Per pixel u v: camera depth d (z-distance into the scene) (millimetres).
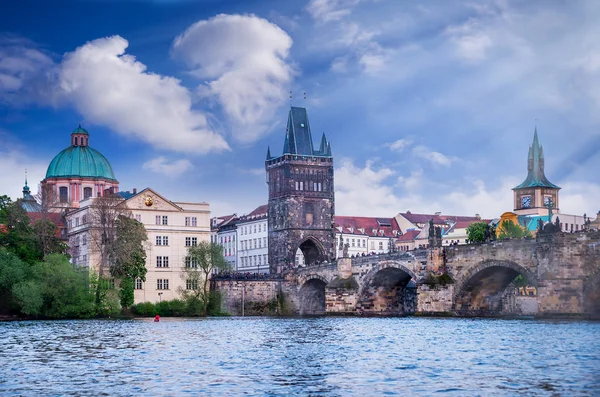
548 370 67562
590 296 136000
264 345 95938
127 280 184750
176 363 76188
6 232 184125
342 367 72000
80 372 69938
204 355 83562
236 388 60594
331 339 104750
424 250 173750
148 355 83875
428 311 168500
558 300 139500
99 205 185875
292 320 169625
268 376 66625
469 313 168125
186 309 199750
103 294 178125
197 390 59844
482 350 84375
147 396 57594
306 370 70188
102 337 110688
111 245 181625
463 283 164500
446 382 62219
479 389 58938
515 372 66750
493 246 157875
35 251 186375
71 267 174000
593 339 93938
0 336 112812
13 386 62344
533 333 104812
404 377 65125
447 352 83250
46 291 168875
